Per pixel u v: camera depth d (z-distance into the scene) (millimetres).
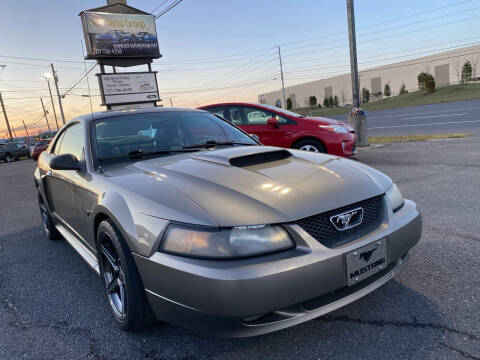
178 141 2842
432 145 8469
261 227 1620
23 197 7469
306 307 1708
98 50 18781
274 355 1815
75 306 2543
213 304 1550
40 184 3760
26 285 2955
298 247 1645
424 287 2336
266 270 1539
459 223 3391
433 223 3453
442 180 5074
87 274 3104
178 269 1613
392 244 1896
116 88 19781
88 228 2492
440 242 3000
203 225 1624
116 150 2645
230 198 1747
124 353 1952
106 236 2154
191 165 2234
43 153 4113
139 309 1944
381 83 89688
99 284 2889
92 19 18562
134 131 2822
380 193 1980
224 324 1577
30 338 2182
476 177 5066
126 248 1923
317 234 1704
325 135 6461
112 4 19203
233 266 1547
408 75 83875
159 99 21000
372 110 39531
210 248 1585
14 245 4082
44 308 2543
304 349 1840
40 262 3463
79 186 2539
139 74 20297
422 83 67000
